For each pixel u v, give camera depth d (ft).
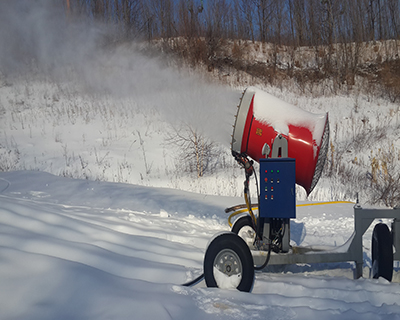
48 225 13.23
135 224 17.78
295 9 102.99
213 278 10.53
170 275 11.35
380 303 10.07
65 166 39.70
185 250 14.49
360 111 60.23
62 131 50.98
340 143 47.47
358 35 89.92
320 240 19.15
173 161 42.16
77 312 8.00
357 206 12.27
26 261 9.43
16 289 8.34
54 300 8.26
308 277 12.23
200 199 27.07
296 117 12.94
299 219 23.44
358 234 12.22
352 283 11.37
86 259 11.08
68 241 12.09
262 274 12.98
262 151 12.70
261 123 13.02
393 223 12.69
